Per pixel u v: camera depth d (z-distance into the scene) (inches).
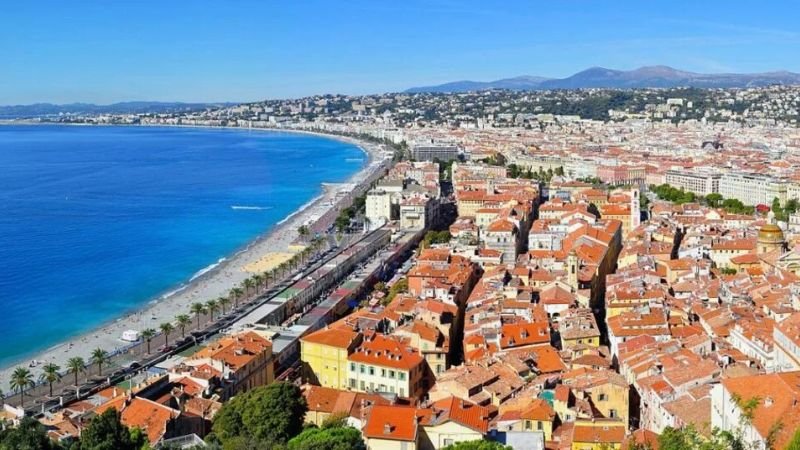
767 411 5979.3
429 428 7170.3
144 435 7037.4
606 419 7706.7
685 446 4842.5
